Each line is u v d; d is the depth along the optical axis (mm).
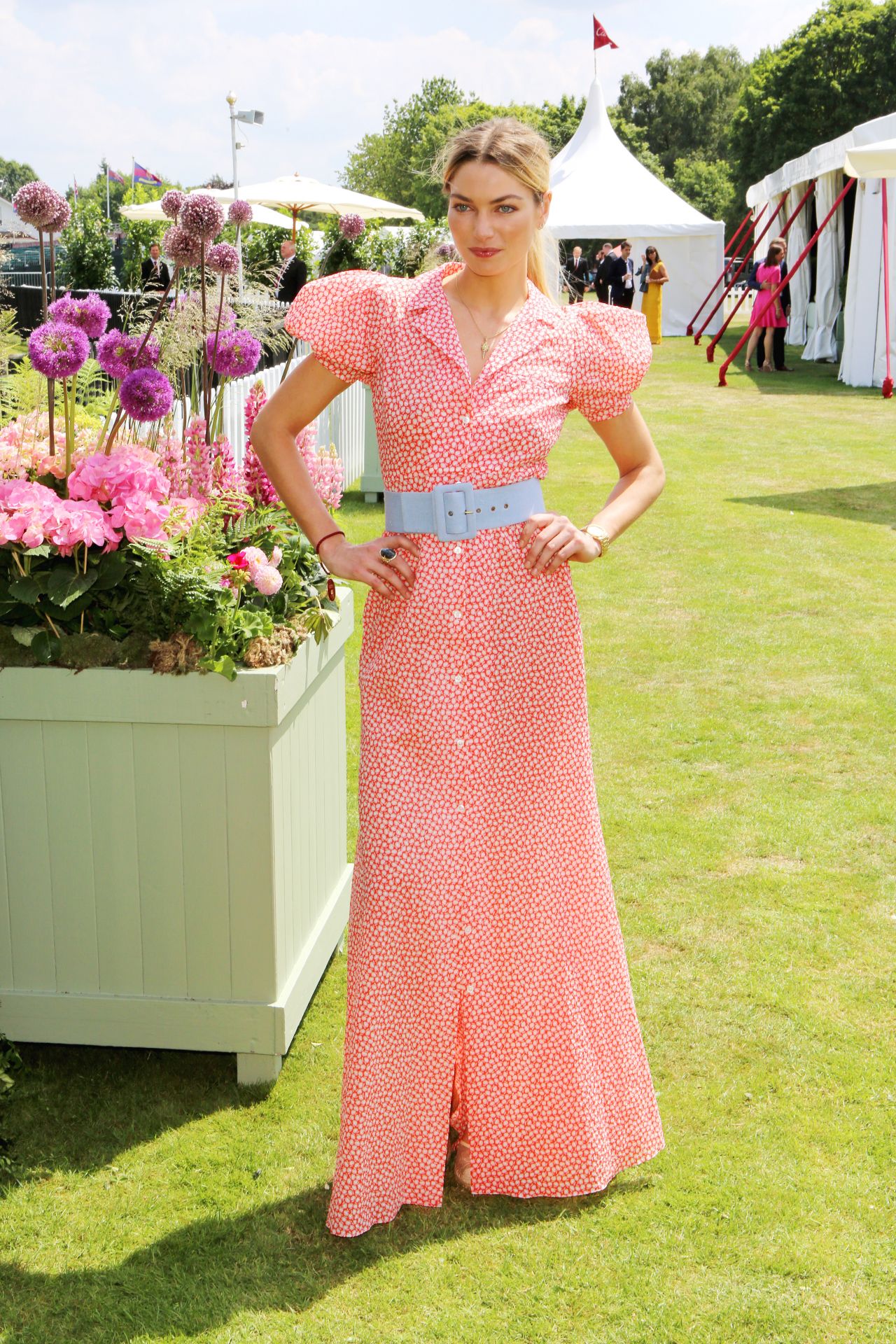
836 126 49875
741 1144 2518
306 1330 2047
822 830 3959
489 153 2018
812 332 20234
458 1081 2453
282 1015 2621
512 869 2246
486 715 2191
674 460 10703
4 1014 2654
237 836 2527
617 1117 2404
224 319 2906
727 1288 2133
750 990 3068
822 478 9898
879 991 3072
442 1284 2154
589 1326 2053
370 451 8742
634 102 95938
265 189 14820
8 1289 2135
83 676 2457
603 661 5605
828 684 5309
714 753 4578
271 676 2420
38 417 2799
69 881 2590
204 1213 2332
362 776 2244
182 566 2463
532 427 2127
